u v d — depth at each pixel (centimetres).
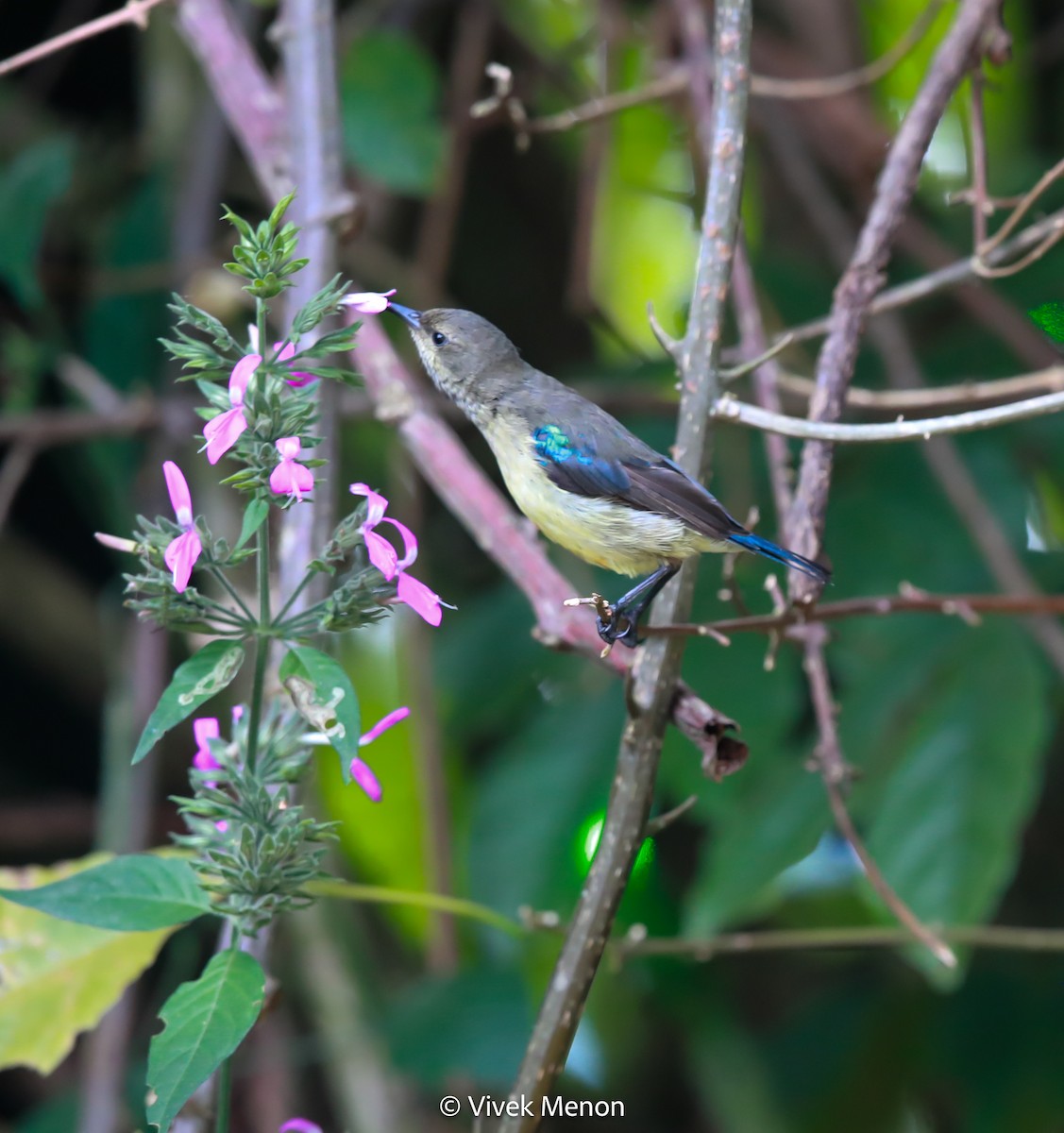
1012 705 891
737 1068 1084
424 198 1358
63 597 1255
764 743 937
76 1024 636
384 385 762
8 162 1317
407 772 1061
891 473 1078
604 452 712
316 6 845
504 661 1119
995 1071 1099
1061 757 1217
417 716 1010
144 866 517
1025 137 1365
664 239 1377
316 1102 1106
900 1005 1136
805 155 1195
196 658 456
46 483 1310
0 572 1230
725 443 1093
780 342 567
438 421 753
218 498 1074
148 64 1259
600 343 1389
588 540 712
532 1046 541
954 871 841
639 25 1284
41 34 1358
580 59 1332
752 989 1204
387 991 1094
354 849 1065
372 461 1193
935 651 948
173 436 1094
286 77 846
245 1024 450
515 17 1374
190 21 926
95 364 1217
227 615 481
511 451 739
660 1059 1163
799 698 1034
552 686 1091
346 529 480
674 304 1330
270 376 460
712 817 928
